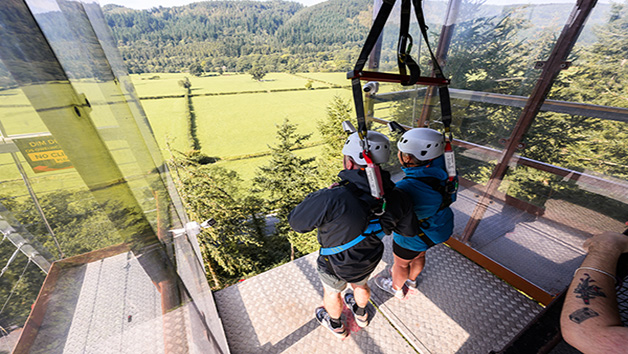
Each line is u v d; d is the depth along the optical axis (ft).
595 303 1.80
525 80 5.73
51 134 1.53
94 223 1.92
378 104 9.36
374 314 5.87
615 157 5.43
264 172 65.16
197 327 2.60
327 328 5.59
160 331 2.15
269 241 64.90
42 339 1.93
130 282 2.12
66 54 1.68
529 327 2.42
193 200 49.26
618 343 1.53
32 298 1.99
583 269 2.05
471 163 7.33
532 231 6.59
